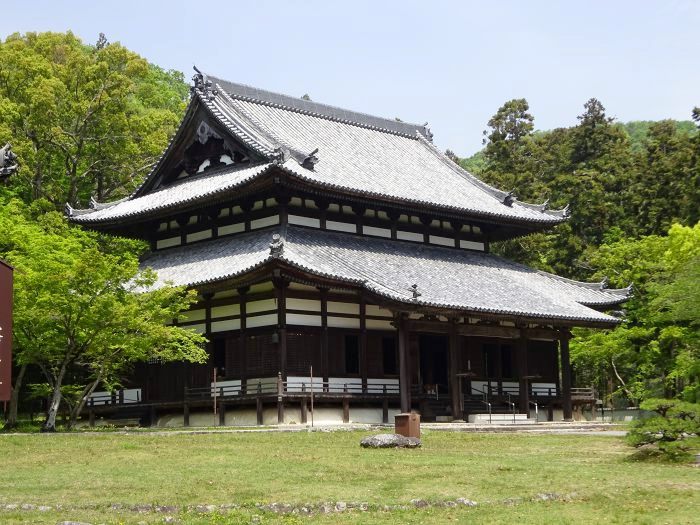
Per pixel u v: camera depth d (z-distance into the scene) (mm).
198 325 51281
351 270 48781
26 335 42000
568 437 39188
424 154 70750
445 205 57844
